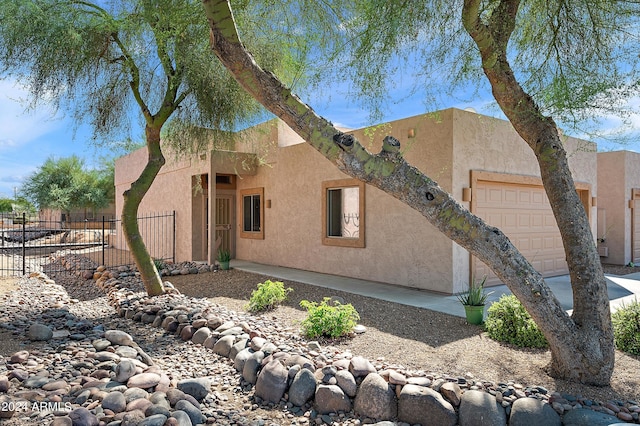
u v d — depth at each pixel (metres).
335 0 5.62
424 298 8.13
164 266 12.35
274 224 13.50
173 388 3.98
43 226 31.19
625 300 8.30
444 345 5.21
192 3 6.50
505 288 9.16
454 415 3.53
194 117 9.17
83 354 4.58
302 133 3.56
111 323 6.73
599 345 3.93
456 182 8.53
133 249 8.18
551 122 4.27
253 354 4.63
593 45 4.90
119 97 8.47
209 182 13.12
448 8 4.78
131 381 3.89
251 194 14.66
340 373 4.05
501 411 3.47
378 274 9.98
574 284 4.11
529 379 4.09
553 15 5.07
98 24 7.30
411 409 3.63
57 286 10.07
